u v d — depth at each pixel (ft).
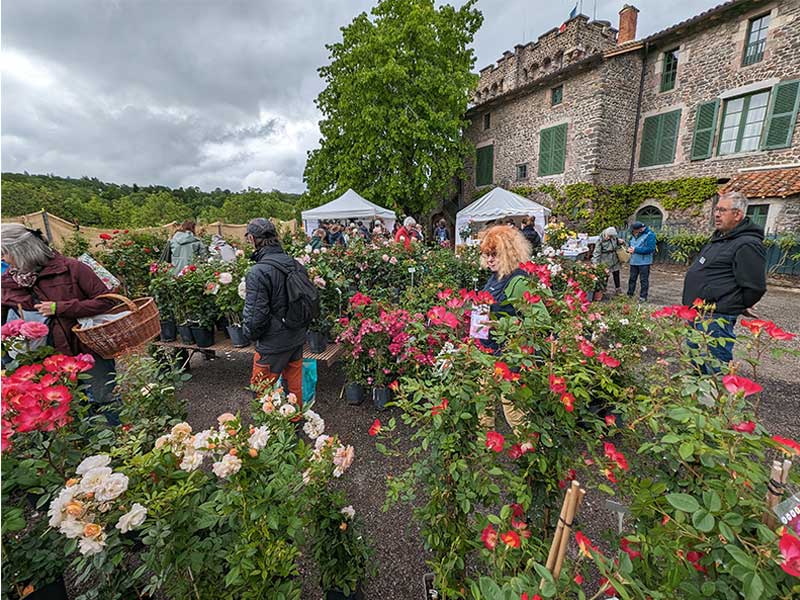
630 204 39.47
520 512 4.09
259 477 3.63
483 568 4.86
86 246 24.64
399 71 44.37
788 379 11.43
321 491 4.39
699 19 31.96
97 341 6.77
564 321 4.75
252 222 8.12
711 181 32.91
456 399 4.02
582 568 3.64
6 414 3.37
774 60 29.25
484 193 54.44
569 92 40.45
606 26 46.34
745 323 4.50
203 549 3.44
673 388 4.05
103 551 3.20
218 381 12.17
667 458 3.58
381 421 9.77
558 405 3.96
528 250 7.32
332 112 53.31
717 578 2.74
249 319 7.77
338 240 29.45
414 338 8.70
